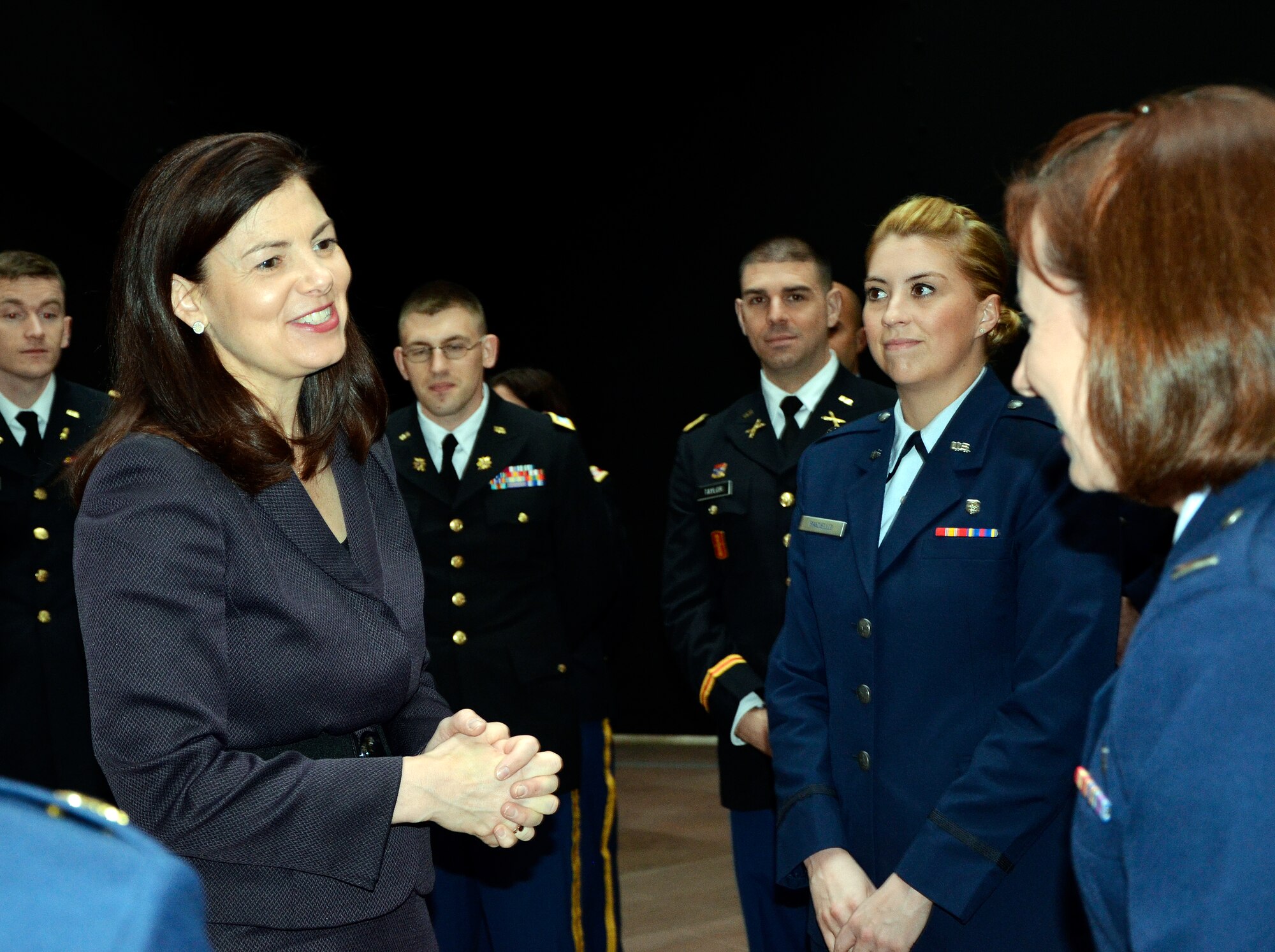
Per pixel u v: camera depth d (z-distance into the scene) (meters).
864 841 1.83
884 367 1.94
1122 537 1.78
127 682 1.17
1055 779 1.64
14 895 0.48
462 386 3.09
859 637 1.88
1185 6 4.96
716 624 2.78
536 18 6.54
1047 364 0.88
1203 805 0.68
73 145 5.00
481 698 2.95
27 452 3.34
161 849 0.52
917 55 5.60
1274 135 0.77
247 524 1.28
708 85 6.23
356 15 6.20
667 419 6.55
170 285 1.32
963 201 5.53
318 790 1.22
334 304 1.39
